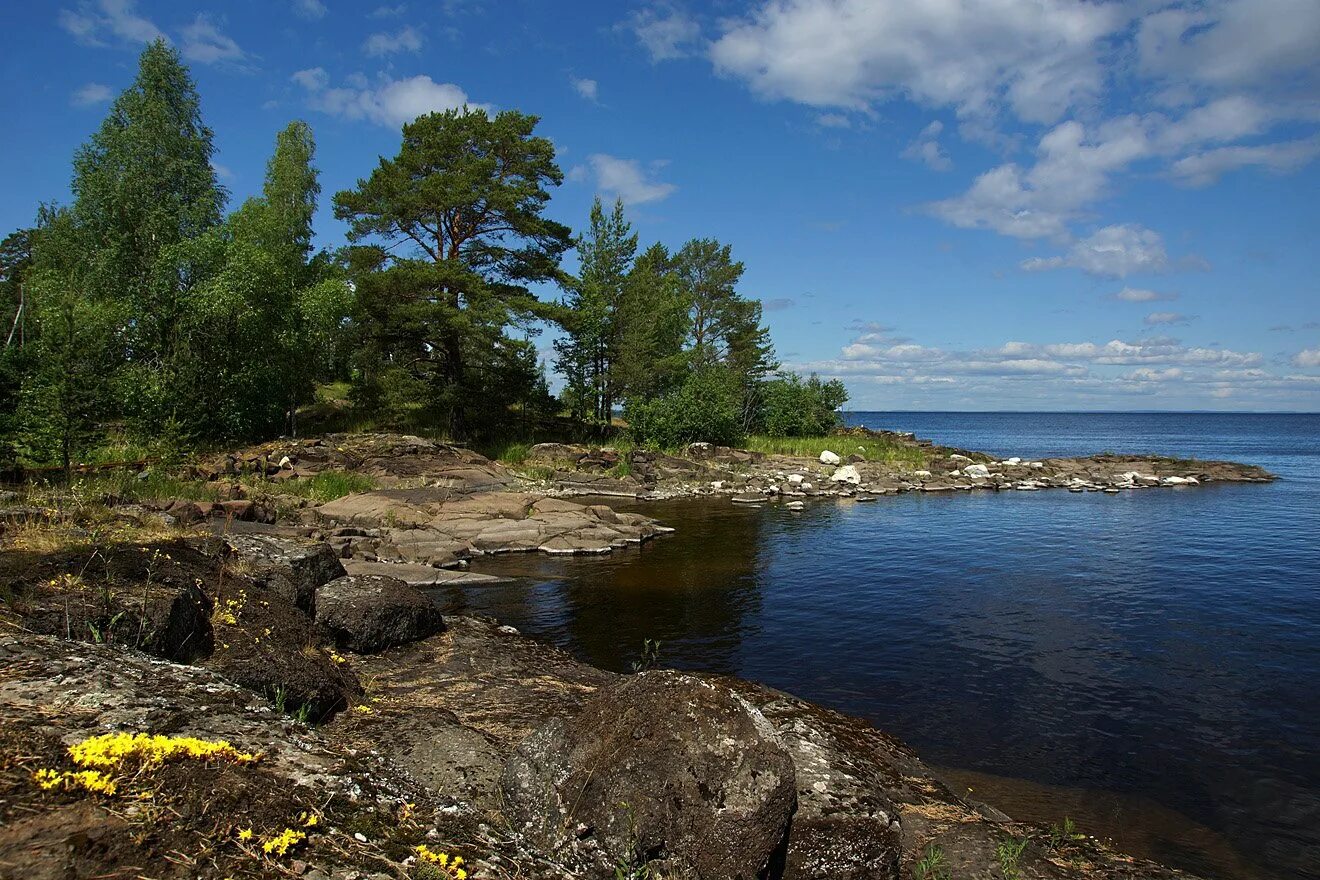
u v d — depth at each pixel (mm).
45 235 33562
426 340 30969
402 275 28156
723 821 3688
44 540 5559
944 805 5609
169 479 17406
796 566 15094
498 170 31547
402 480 22984
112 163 29297
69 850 2010
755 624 10914
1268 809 6023
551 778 4137
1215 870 5215
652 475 28922
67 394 15773
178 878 2043
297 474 22234
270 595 6535
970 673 8992
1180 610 11953
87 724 2758
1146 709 7980
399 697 6586
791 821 4188
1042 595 12867
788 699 7699
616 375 37469
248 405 25531
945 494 29859
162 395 22625
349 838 2492
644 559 15680
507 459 29578
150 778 2438
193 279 26016
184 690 3379
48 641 3676
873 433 50031
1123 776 6543
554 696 6918
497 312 28250
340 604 7664
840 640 10203
